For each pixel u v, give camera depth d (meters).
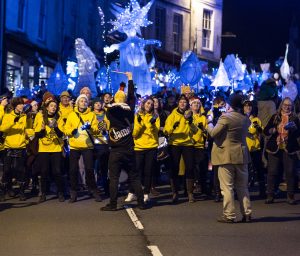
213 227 9.68
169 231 9.34
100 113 13.55
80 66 18.80
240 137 10.00
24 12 25.53
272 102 14.25
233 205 10.08
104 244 8.45
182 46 37.28
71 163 12.34
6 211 11.20
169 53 35.00
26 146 12.70
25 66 25.97
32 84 26.31
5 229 9.48
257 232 9.32
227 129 9.92
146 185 12.15
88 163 12.32
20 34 25.08
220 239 8.79
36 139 12.56
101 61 32.72
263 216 10.80
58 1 28.89
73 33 30.67
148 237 8.90
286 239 8.84
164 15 35.62
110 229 9.49
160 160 12.76
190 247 8.27
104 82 22.06
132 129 11.39
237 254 7.91
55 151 12.36
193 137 12.62
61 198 12.46
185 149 12.38
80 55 18.81
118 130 11.20
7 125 12.38
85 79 18.77
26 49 25.78
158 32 35.31
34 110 13.57
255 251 8.09
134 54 20.09
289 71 23.58
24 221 10.16
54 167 12.35
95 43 32.69
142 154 12.10
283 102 12.29
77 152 12.35
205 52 39.12
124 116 11.22
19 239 8.77
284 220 10.38
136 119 12.00
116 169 11.27
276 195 13.60
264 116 14.28
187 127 12.35
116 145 11.22
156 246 8.32
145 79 20.14
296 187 14.47
